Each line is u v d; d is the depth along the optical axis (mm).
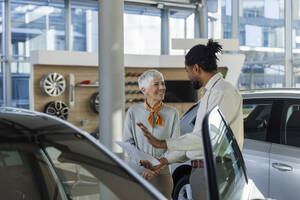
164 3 13836
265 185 3334
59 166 1459
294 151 3258
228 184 1692
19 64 12062
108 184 1439
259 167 3381
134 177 1498
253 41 12516
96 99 9273
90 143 1602
